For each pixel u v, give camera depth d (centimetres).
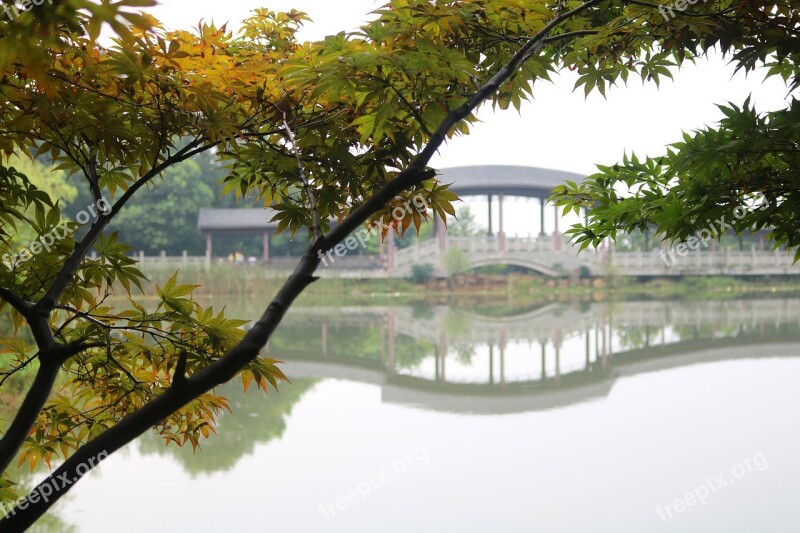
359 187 215
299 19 243
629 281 3491
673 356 1188
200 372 139
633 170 247
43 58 116
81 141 176
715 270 3366
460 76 186
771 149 180
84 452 133
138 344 193
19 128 168
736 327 1617
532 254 3325
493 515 443
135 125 179
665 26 207
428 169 162
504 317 2038
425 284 3312
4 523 132
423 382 988
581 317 2006
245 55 214
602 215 240
